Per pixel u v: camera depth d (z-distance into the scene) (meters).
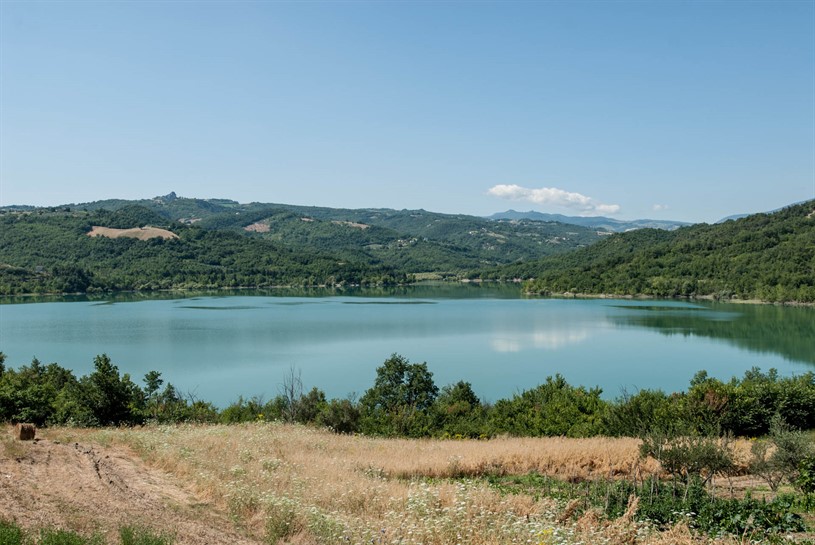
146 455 22.16
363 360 98.69
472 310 178.50
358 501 17.31
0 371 44.56
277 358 99.75
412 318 157.38
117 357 96.56
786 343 108.94
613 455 27.14
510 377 86.62
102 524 12.89
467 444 34.59
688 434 21.14
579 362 97.25
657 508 17.27
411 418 45.75
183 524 13.97
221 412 55.12
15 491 14.59
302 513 15.06
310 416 50.59
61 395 41.88
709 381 41.75
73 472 17.78
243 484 17.73
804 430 39.56
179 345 109.69
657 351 105.06
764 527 15.88
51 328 128.12
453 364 96.31
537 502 18.17
